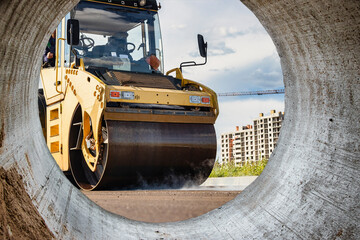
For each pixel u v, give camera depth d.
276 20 3.07
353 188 2.46
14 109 2.31
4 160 2.07
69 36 8.23
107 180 8.00
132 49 9.63
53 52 10.95
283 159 3.22
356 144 2.57
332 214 2.48
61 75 9.82
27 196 2.14
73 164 9.36
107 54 9.41
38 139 3.05
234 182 11.28
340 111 2.78
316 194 2.66
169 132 8.18
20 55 2.30
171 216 4.64
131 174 8.02
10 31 2.06
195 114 8.55
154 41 9.88
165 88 8.78
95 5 9.58
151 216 4.66
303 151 3.00
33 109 2.97
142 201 5.45
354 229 2.31
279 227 2.71
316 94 3.03
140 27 9.81
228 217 3.16
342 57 2.68
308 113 3.12
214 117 8.73
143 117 8.09
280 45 3.30
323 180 2.68
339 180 2.57
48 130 10.41
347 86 2.72
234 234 2.89
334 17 2.51
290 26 2.96
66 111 9.51
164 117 8.26
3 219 1.86
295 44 3.05
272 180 3.19
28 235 1.95
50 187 2.61
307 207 2.66
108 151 7.67
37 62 2.76
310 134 3.01
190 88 9.12
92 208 3.00
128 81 8.59
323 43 2.75
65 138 9.52
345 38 2.56
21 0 2.00
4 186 1.98
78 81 8.91
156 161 8.08
